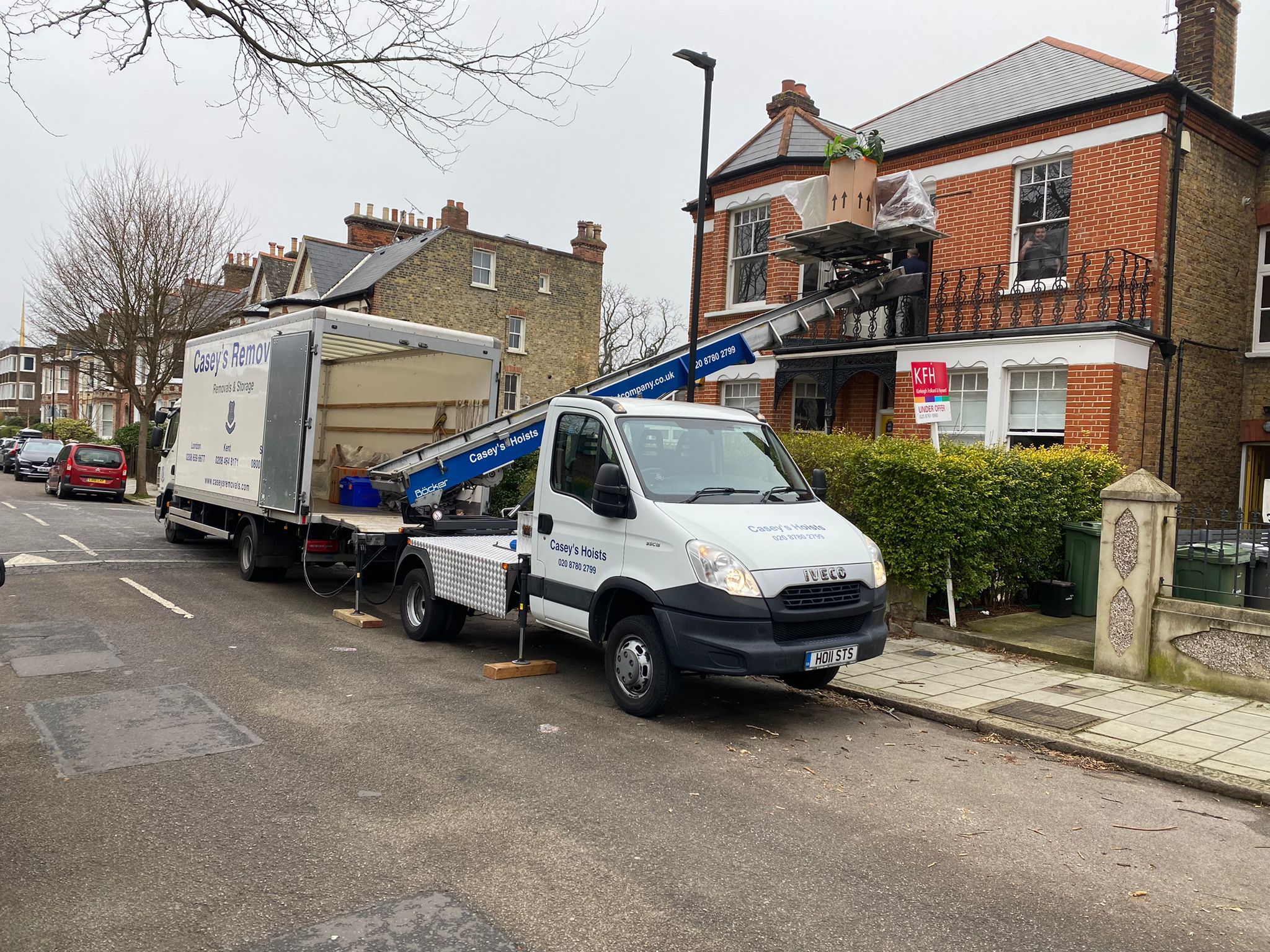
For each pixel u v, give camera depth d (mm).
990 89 14883
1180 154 11758
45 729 5465
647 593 5895
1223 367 12961
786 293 15570
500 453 9438
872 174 12383
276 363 10227
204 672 6910
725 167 17062
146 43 7312
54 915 3291
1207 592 7156
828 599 5902
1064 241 12500
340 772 4875
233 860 3785
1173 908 3650
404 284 28969
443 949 3117
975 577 8797
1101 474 10250
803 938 3285
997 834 4375
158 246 26922
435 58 7977
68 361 33906
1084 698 6766
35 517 19469
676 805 4574
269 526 11227
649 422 6672
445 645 8305
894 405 13305
